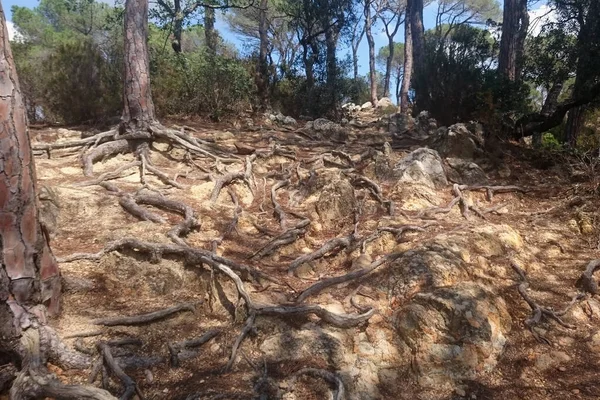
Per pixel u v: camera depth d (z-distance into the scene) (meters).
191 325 3.84
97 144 7.41
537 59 10.66
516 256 4.94
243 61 14.63
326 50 16.91
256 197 6.56
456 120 11.08
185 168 7.16
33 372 3.00
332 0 16.11
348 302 4.16
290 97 15.50
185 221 4.97
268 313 3.80
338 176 6.48
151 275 4.27
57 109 10.60
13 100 3.06
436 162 6.85
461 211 6.05
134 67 7.51
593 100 9.45
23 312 3.16
